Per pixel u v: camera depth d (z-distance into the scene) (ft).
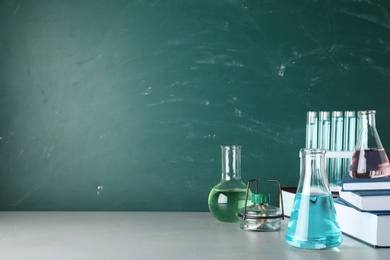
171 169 7.84
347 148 7.41
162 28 7.81
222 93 7.84
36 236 6.15
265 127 7.87
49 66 7.78
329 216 5.49
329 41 7.91
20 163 7.80
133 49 7.80
